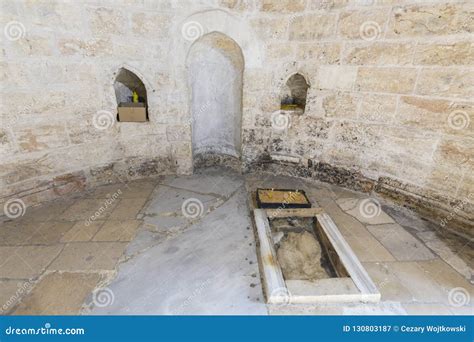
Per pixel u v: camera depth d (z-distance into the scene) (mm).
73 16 2939
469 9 2477
